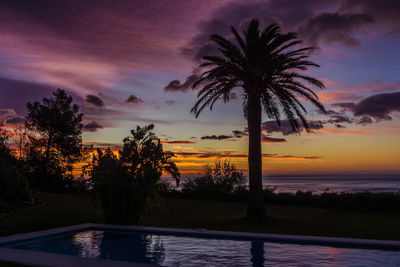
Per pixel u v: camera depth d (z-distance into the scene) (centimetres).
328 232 1180
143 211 1376
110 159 1386
